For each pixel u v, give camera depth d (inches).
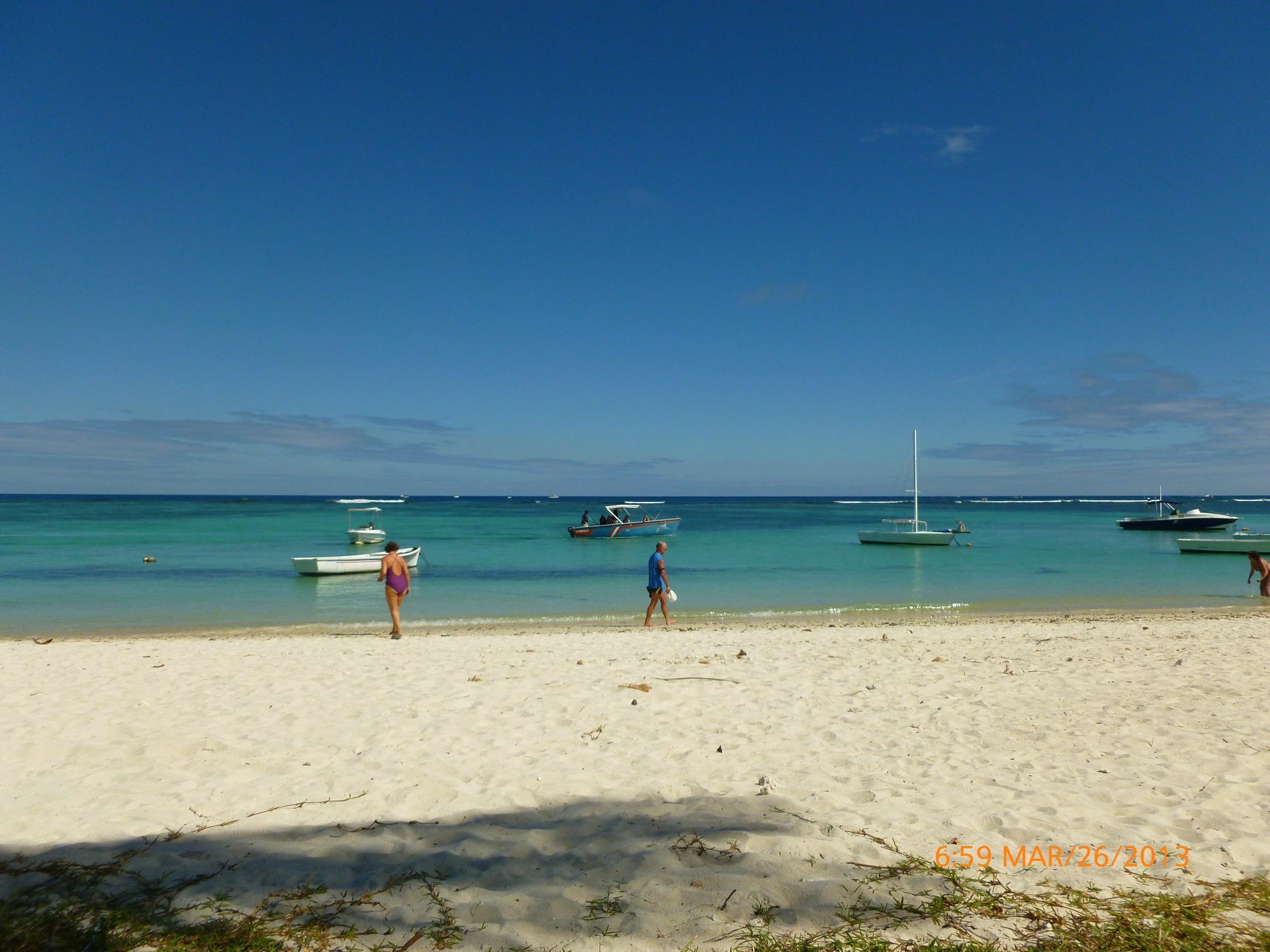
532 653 464.1
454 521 3115.2
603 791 210.2
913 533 1640.0
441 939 130.0
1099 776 218.4
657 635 581.3
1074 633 554.3
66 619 726.5
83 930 133.0
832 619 705.6
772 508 6624.0
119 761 239.3
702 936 129.3
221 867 159.9
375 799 204.1
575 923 134.2
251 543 1683.1
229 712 303.9
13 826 183.9
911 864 156.6
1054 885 147.7
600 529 1942.7
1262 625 598.9
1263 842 170.6
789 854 162.4
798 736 267.7
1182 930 130.1
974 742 257.0
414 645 515.5
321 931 132.6
